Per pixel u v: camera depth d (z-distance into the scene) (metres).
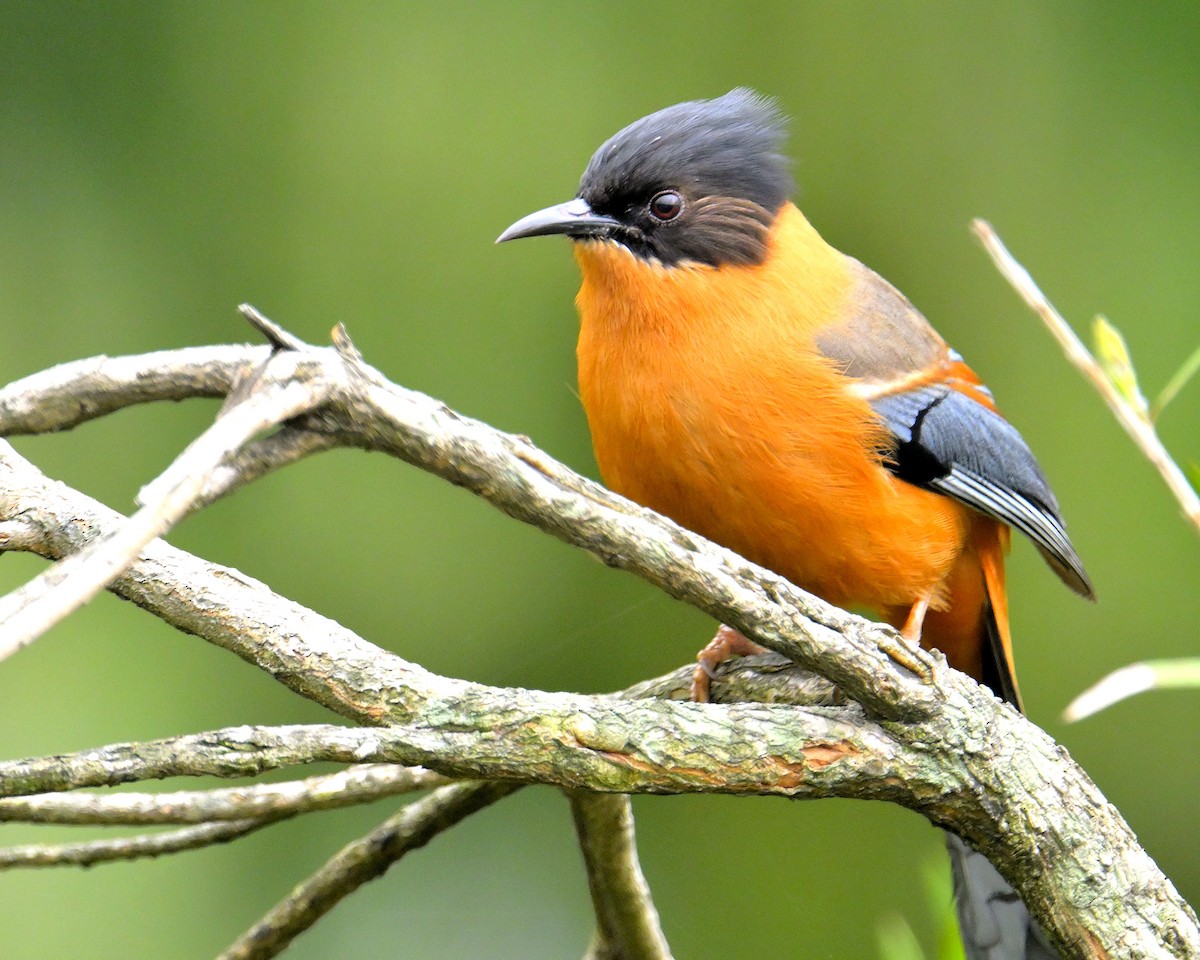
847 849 12.77
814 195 13.66
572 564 12.90
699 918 12.67
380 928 12.90
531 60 13.48
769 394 7.28
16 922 10.86
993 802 5.54
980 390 8.41
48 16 13.15
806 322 7.56
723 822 12.88
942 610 8.41
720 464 7.32
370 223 13.12
